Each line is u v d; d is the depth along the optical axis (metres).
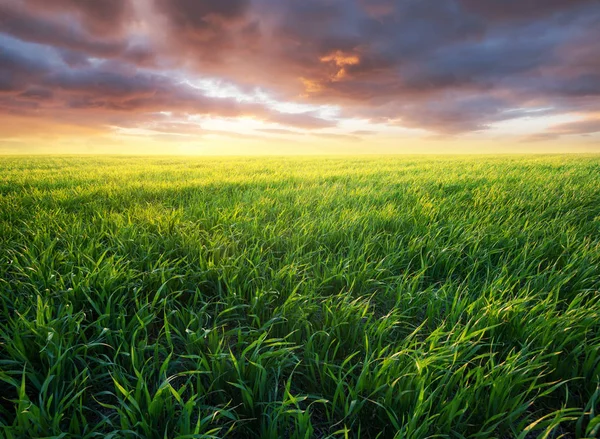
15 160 25.92
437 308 2.51
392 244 3.77
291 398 1.53
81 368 2.02
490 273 3.24
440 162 20.94
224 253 3.33
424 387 1.69
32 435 1.42
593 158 24.66
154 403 1.52
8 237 3.98
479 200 6.11
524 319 2.12
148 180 10.02
